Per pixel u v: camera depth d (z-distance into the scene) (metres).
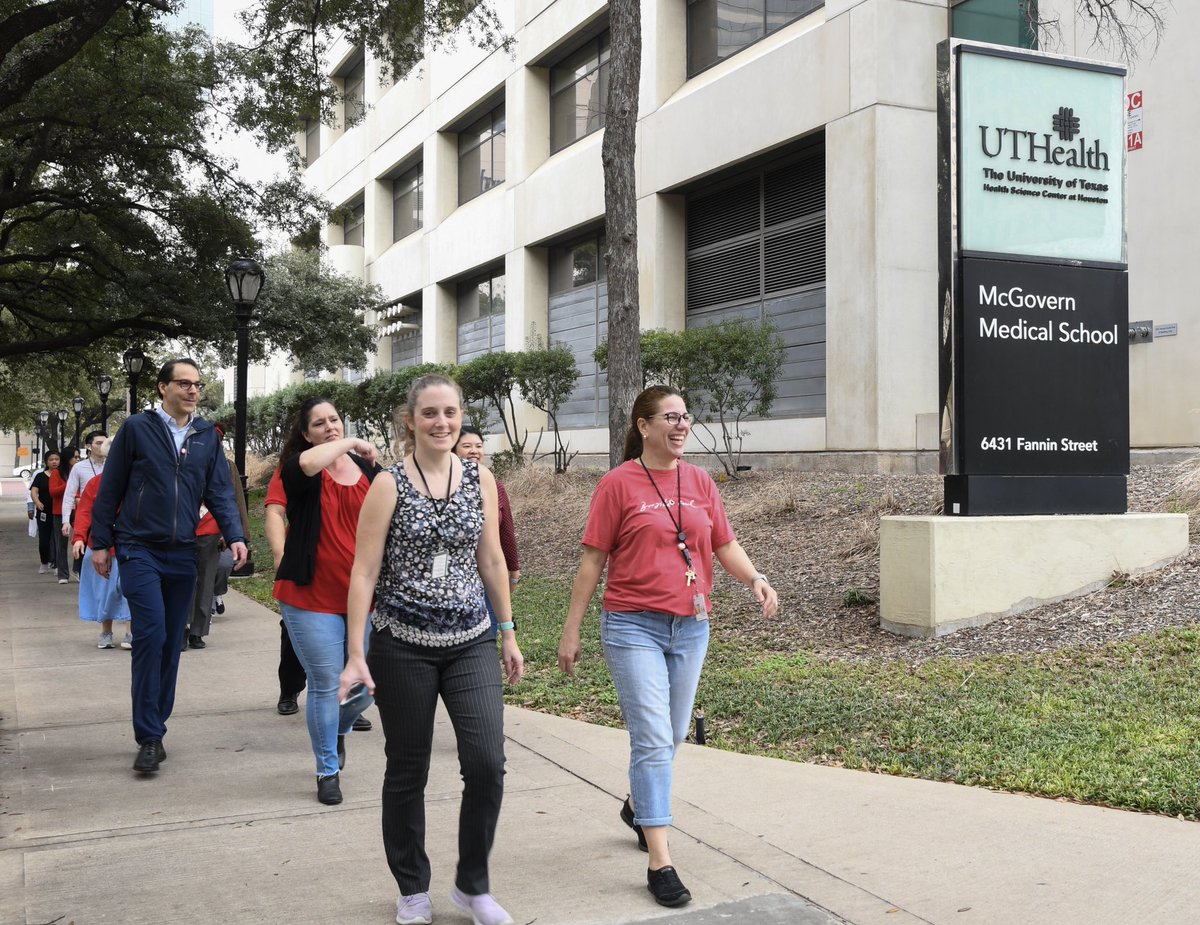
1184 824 4.52
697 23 21.75
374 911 3.79
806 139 18.31
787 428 18.81
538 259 27.80
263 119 18.56
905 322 16.56
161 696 5.95
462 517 3.64
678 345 16.59
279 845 4.49
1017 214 8.87
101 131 20.50
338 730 5.32
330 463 5.07
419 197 36.50
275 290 26.73
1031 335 8.86
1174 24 13.90
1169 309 14.05
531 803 5.04
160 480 5.79
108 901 3.88
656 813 3.87
